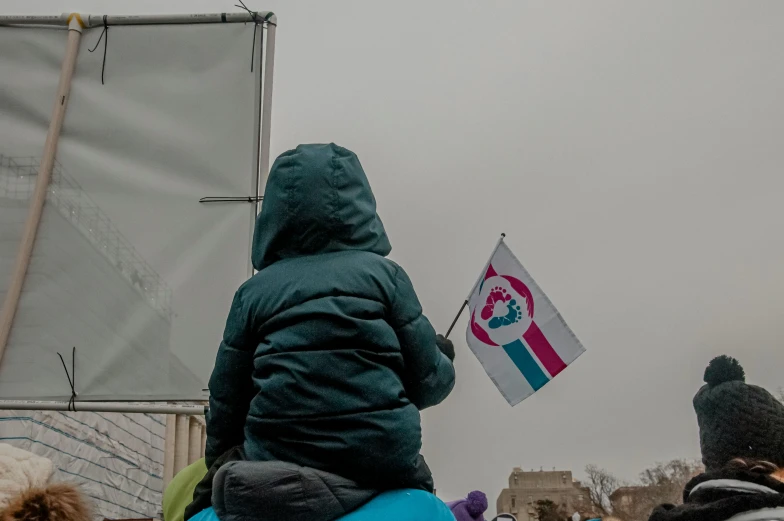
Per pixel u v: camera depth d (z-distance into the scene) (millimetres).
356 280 2236
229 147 3828
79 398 3496
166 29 3984
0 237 3672
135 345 3559
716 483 2146
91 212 3738
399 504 2061
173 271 3672
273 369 2119
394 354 2164
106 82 3930
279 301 2234
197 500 2320
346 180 2383
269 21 3988
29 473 3102
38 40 3971
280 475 1939
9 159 3785
